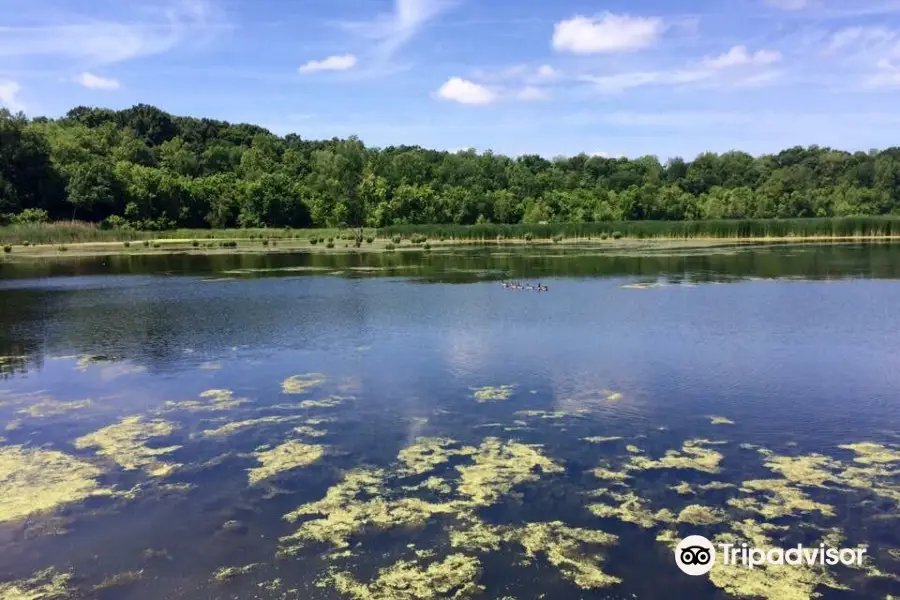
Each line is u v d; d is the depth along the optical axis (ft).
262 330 73.10
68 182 278.26
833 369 53.98
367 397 48.11
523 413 44.11
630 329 70.49
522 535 28.63
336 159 374.22
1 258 188.34
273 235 287.28
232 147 442.50
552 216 317.83
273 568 26.58
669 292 97.86
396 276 127.75
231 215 325.01
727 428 41.04
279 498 32.53
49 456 38.37
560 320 76.18
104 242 254.27
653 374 53.01
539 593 24.62
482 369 55.16
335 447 38.78
